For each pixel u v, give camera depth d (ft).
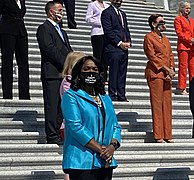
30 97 38.75
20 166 30.60
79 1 60.18
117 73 38.52
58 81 32.42
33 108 35.70
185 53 45.16
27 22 50.49
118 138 23.44
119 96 38.78
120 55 38.06
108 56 38.22
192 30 45.78
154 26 36.63
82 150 22.74
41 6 56.39
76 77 23.31
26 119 35.06
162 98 35.78
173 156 33.76
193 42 45.37
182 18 45.83
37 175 29.96
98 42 41.32
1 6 35.47
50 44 32.09
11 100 35.09
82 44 48.73
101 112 23.18
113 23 38.11
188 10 46.09
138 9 64.03
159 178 32.42
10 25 35.45
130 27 56.29
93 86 23.53
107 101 23.61
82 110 22.88
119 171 31.55
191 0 65.10
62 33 33.35
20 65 35.94
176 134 37.37
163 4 67.05
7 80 35.78
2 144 32.14
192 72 45.47
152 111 35.76
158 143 35.01
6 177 29.45
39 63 42.65
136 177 31.96
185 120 40.04
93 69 23.30
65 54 32.40
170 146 34.96
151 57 35.81
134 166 32.76
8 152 31.48
